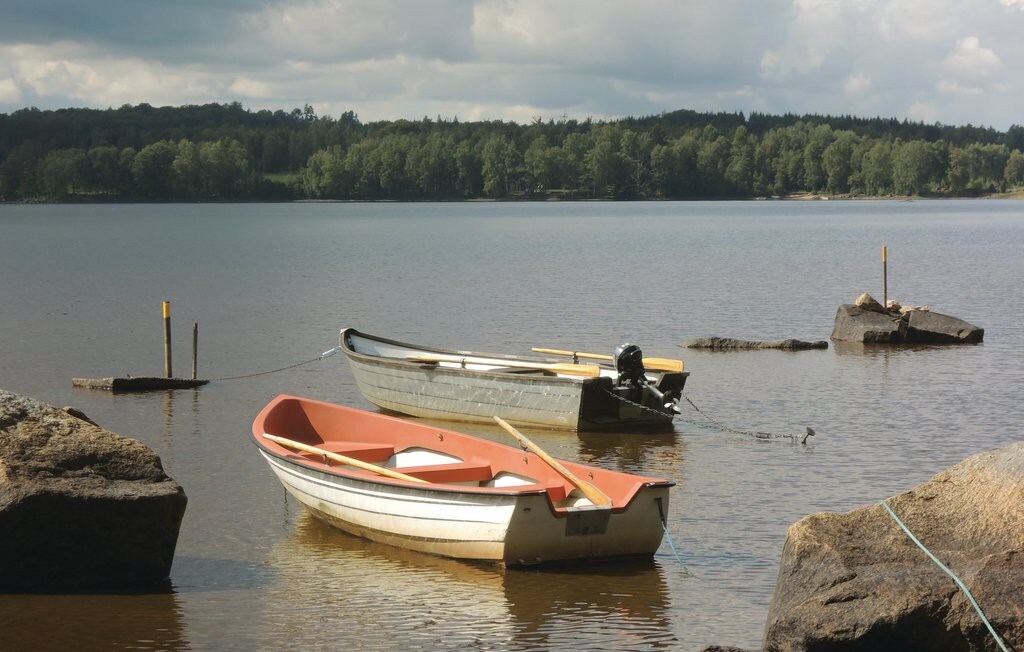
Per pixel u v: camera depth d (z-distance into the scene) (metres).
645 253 68.38
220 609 10.40
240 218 141.62
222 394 22.22
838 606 7.95
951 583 7.80
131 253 70.94
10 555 10.51
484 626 9.98
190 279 50.75
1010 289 44.06
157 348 28.84
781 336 31.31
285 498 14.27
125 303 40.19
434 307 38.12
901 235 88.81
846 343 29.48
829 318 35.38
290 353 27.97
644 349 28.34
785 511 13.52
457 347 28.78
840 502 13.88
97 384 22.59
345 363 26.41
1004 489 8.38
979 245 74.00
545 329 32.31
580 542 11.45
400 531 12.09
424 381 20.47
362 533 12.55
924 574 7.95
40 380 23.72
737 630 9.90
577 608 10.41
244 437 17.95
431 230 104.12
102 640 9.64
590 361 22.00
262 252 71.38
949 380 23.12
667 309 37.47
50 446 10.82
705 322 34.16
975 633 7.58
